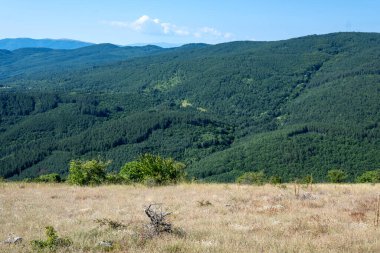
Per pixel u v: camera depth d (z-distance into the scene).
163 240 10.78
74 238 11.21
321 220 13.95
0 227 13.33
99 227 12.85
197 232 12.09
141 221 14.13
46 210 17.30
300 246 9.98
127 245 10.48
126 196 22.31
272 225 13.12
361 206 17.31
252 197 21.11
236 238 11.01
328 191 24.19
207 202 18.53
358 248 9.88
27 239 11.32
